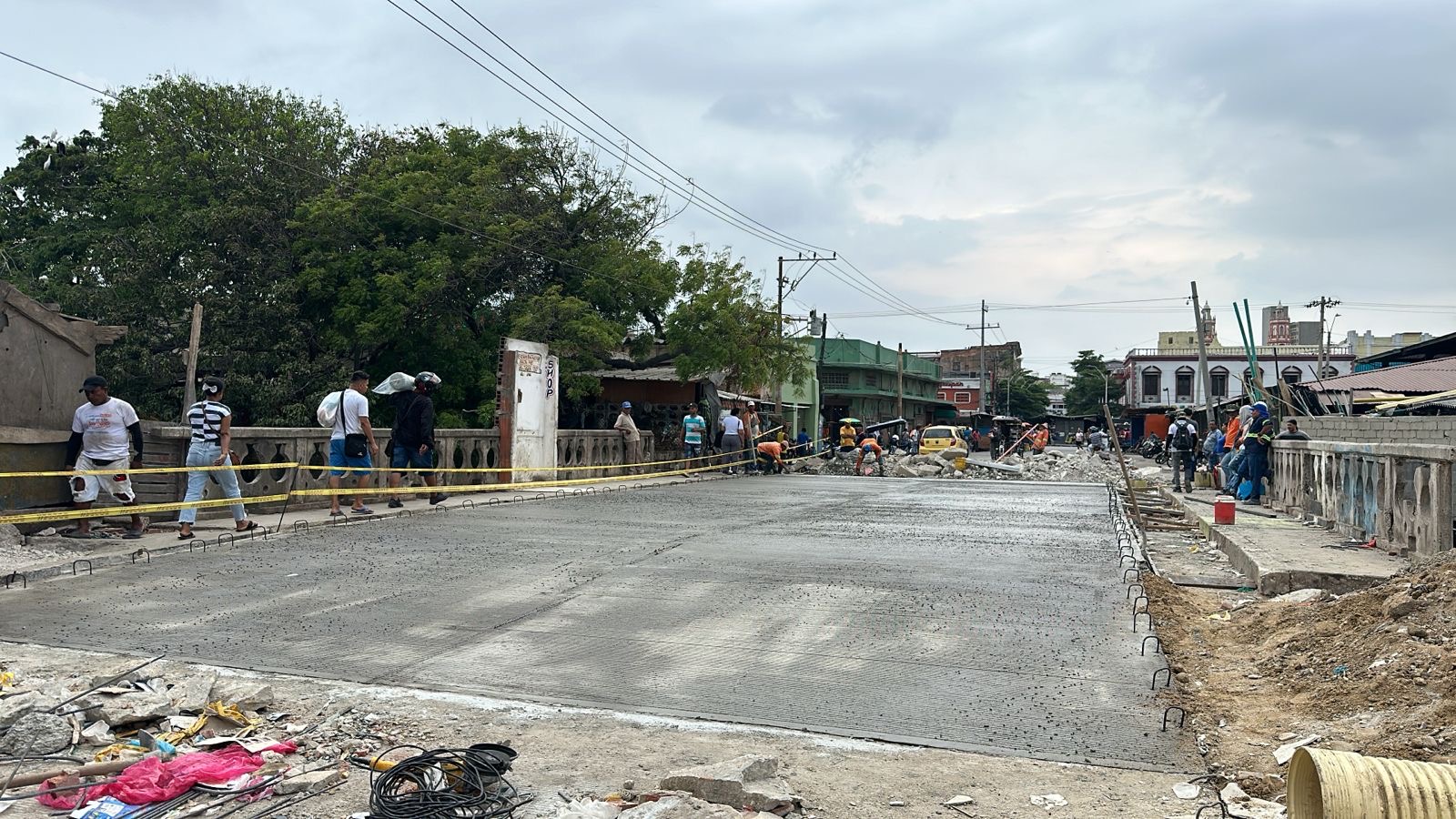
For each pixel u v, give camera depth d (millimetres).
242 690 5531
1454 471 8930
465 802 4086
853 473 31781
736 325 31562
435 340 28453
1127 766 4738
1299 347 75438
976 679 6098
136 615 7527
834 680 6070
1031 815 4176
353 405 13141
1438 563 6457
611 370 34406
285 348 27328
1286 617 7418
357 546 10820
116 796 4207
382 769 4520
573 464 22422
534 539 11539
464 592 8430
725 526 13156
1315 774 3582
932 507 16719
